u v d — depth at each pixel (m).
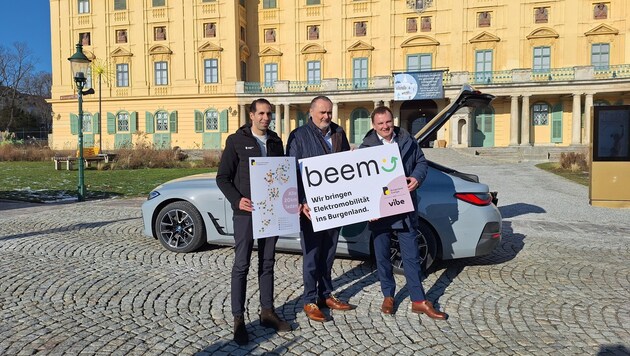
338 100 40.91
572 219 9.82
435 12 40.50
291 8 43.66
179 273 5.59
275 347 3.63
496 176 20.11
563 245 7.28
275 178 3.83
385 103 40.53
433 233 5.58
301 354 3.51
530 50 38.75
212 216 6.48
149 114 43.78
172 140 43.56
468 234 5.53
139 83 43.97
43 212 10.46
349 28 42.44
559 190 15.18
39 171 24.36
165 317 4.21
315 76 43.38
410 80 37.66
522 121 37.69
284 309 4.46
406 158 4.39
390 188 4.18
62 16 44.91
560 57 38.22
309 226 4.22
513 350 3.59
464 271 5.78
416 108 41.66
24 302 4.56
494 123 39.78
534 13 38.59
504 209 11.24
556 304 4.61
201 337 3.79
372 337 3.83
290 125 44.03
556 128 38.59
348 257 6.12
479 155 33.75
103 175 21.62
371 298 4.78
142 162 27.92
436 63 40.59
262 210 3.76
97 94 44.56
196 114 43.06
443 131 40.09
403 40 41.22
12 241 7.27
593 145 11.68
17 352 3.49
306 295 4.26
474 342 3.74
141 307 4.45
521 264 6.12
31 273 5.52
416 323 4.12
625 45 36.94
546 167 24.23
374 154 4.18
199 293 4.87
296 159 4.16
